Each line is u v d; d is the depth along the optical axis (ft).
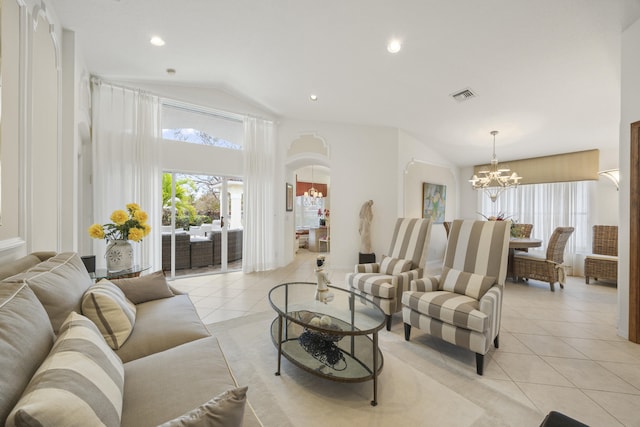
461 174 24.11
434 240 21.27
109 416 2.46
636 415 5.18
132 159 13.48
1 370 2.19
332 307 7.49
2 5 4.78
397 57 10.52
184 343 5.05
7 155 5.04
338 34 9.61
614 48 8.84
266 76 13.26
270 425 4.87
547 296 12.68
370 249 17.54
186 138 15.88
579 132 15.06
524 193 20.18
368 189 18.06
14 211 5.32
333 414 5.14
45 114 7.06
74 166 9.28
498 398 5.62
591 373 6.51
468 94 12.49
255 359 7.01
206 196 16.80
